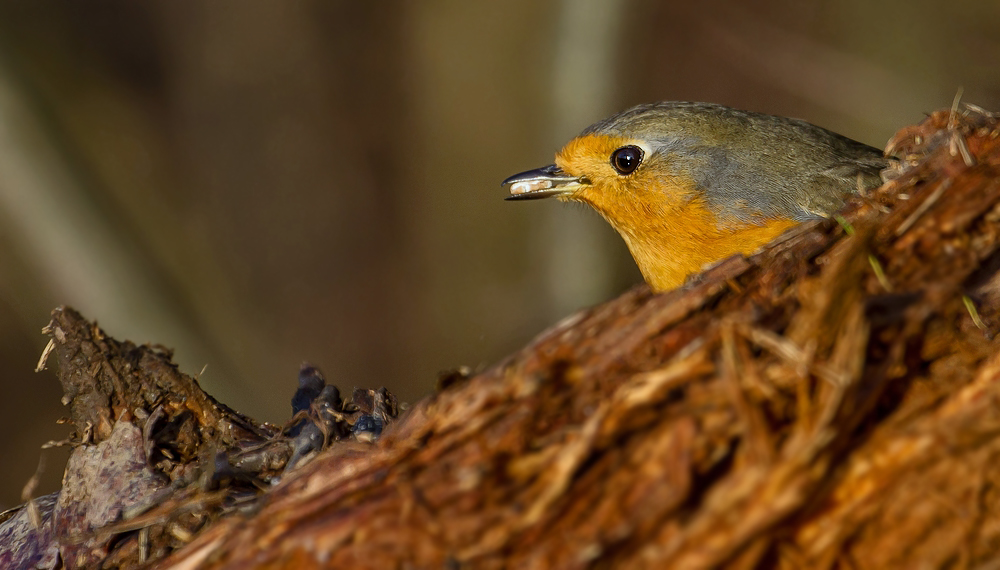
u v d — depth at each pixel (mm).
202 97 23422
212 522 6625
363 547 5148
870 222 6066
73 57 22797
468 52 23297
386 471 5527
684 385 5164
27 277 21781
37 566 6867
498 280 23109
